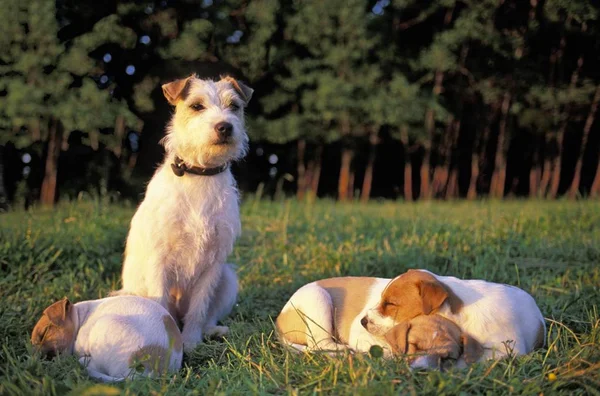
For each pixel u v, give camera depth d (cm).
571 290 601
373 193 1962
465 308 407
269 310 577
